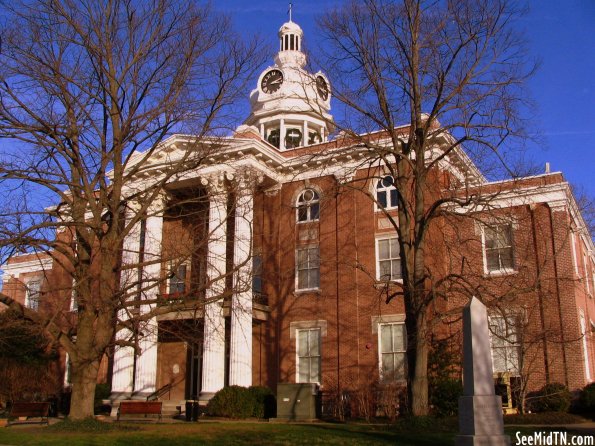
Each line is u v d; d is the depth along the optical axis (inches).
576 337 1025.5
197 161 867.4
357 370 1158.3
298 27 1817.2
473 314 491.8
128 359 1243.2
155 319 1169.4
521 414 924.6
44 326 708.7
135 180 1226.0
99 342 724.0
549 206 1107.9
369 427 763.4
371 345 1159.6
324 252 1262.3
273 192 1339.8
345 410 1094.4
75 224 717.3
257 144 1230.9
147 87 790.5
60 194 758.5
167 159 1155.3
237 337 1150.3
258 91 1700.3
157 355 1370.6
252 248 996.6
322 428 732.7
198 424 836.0
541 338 952.3
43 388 1328.7
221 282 1018.7
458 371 1013.8
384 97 855.7
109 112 782.5
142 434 650.2
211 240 840.9
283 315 1268.5
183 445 577.3
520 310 1007.6
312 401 1015.6
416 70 837.8
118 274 924.0
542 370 1044.5
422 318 764.0
